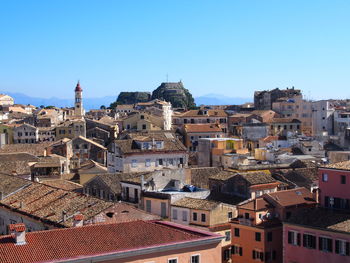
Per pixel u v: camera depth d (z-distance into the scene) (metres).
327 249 76.56
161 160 130.25
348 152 134.62
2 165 131.62
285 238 82.31
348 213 83.44
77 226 59.53
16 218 85.62
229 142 148.25
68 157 171.38
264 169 124.00
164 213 92.25
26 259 48.25
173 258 54.47
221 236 57.94
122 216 74.19
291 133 180.25
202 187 108.88
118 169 129.38
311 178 108.62
